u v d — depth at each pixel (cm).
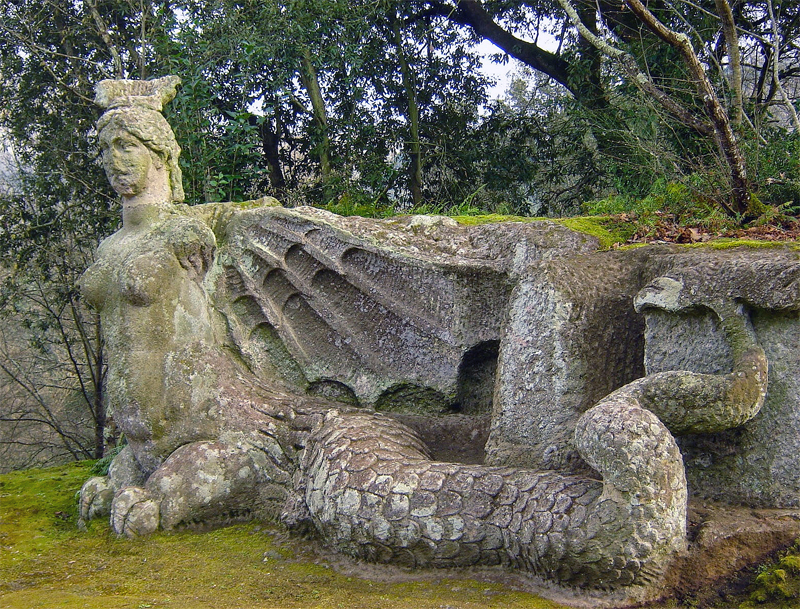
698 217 414
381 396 391
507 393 316
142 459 364
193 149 716
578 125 878
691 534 251
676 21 704
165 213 386
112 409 367
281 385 402
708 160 523
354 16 880
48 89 967
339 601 258
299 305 412
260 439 354
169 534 338
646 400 255
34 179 973
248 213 419
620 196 540
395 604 250
